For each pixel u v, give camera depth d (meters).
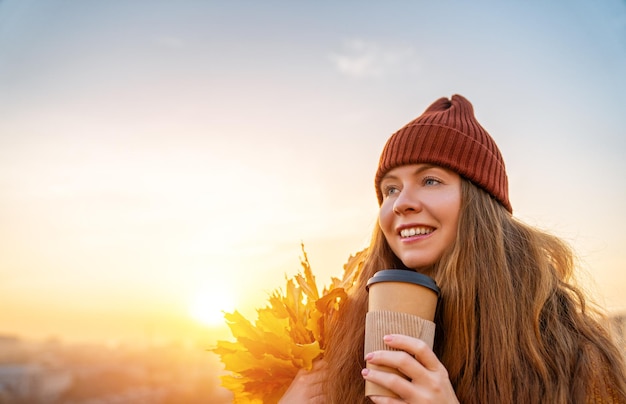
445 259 1.20
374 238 1.38
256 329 1.18
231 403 1.22
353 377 1.14
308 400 1.12
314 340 1.21
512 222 1.33
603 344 1.16
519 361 1.12
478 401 1.09
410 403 0.81
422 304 0.90
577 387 1.07
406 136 1.24
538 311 1.17
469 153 1.23
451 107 1.32
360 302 1.24
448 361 1.14
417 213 1.19
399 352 0.83
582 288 1.44
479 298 1.18
